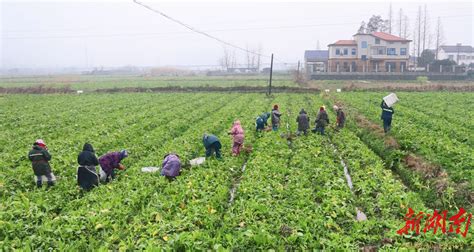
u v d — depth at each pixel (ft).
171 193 43.27
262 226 33.94
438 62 324.60
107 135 75.20
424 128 78.89
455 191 42.52
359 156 60.13
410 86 198.49
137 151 63.52
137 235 33.12
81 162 46.39
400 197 40.73
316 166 54.19
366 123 86.69
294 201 40.19
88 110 119.55
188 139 70.69
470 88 184.65
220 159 58.13
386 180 47.01
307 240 32.32
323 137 76.02
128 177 49.67
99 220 34.94
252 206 37.83
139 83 268.82
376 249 31.53
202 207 37.88
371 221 35.58
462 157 53.72
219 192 42.57
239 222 35.68
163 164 50.47
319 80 284.20
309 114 111.14
